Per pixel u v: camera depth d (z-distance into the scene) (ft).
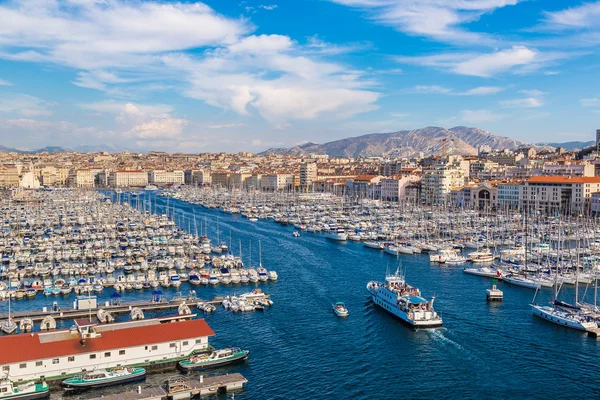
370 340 380.37
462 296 496.64
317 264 651.25
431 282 553.23
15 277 574.97
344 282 553.64
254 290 509.35
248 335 391.04
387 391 303.27
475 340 379.14
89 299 453.17
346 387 308.19
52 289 514.68
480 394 300.81
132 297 504.02
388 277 509.35
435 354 354.54
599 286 536.83
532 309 446.60
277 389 305.73
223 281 552.00
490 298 481.05
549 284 528.22
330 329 403.75
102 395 297.33
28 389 291.38
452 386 309.63
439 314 439.63
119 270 625.41
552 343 373.20
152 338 337.31
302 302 477.77
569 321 402.31
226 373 325.21
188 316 421.59
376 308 458.09
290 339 382.83
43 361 307.58
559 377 320.91
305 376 322.14
